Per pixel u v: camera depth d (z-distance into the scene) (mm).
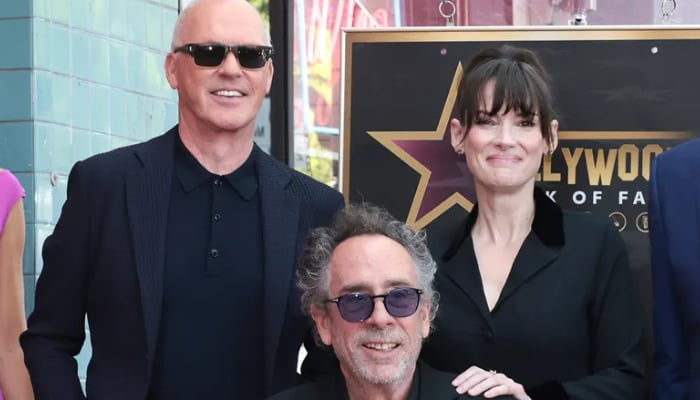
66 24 5262
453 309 4176
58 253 4125
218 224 4078
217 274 4039
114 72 5539
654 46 4605
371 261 3719
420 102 4703
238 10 4117
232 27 4086
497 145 4164
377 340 3689
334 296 3752
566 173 4617
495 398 3787
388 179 4711
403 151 4707
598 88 4617
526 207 4223
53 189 5172
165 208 4078
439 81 4699
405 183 4703
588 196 4613
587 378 4035
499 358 4102
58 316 4125
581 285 4121
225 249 4062
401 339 3691
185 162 4137
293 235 4125
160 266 4016
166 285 4016
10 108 5113
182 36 4113
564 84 4629
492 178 4164
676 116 4594
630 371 4070
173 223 4078
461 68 4688
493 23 5641
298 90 5969
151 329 3971
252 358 4043
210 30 4074
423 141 4699
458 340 4145
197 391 4000
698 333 3988
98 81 5441
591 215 4254
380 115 4719
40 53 5121
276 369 4070
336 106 5918
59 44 5223
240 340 4035
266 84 4168
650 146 4598
